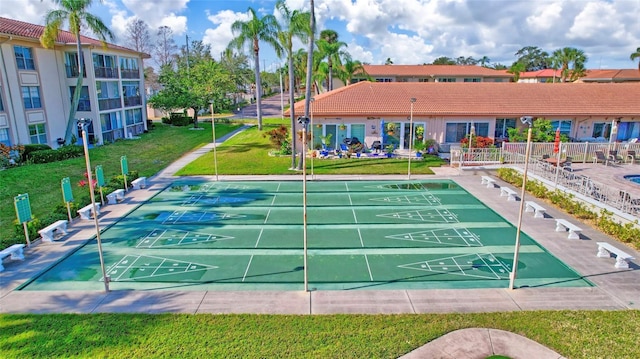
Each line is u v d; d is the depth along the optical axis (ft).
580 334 29.37
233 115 221.87
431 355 27.27
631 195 50.55
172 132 149.59
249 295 35.06
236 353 27.32
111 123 127.85
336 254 43.83
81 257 43.39
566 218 54.08
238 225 52.95
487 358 27.04
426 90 109.91
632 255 42.32
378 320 31.09
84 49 112.98
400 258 42.78
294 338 28.89
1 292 35.83
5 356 26.99
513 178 72.13
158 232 50.60
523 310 32.50
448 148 99.45
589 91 110.32
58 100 111.14
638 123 103.24
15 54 95.45
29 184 72.13
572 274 38.73
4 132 92.17
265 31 148.56
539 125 97.55
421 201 63.00
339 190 69.67
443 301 33.94
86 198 61.00
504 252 44.01
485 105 102.01
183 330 29.84
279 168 85.92
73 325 30.53
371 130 100.27
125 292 35.68
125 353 27.30
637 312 32.04
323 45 161.99
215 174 81.20
